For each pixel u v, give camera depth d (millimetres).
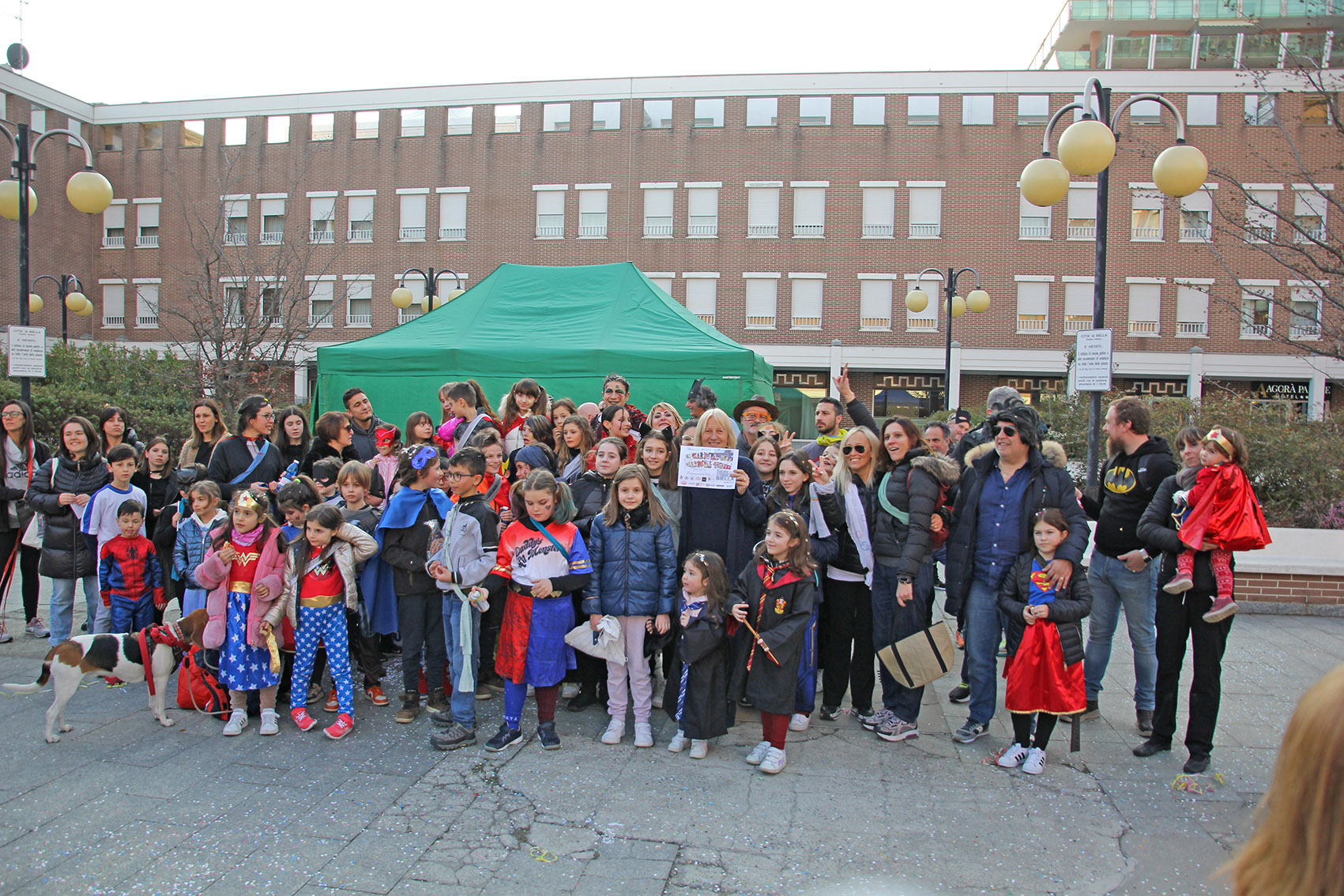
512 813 3676
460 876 3143
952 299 16391
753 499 4855
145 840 3375
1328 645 6523
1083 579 4188
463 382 6527
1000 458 4516
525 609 4379
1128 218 27109
